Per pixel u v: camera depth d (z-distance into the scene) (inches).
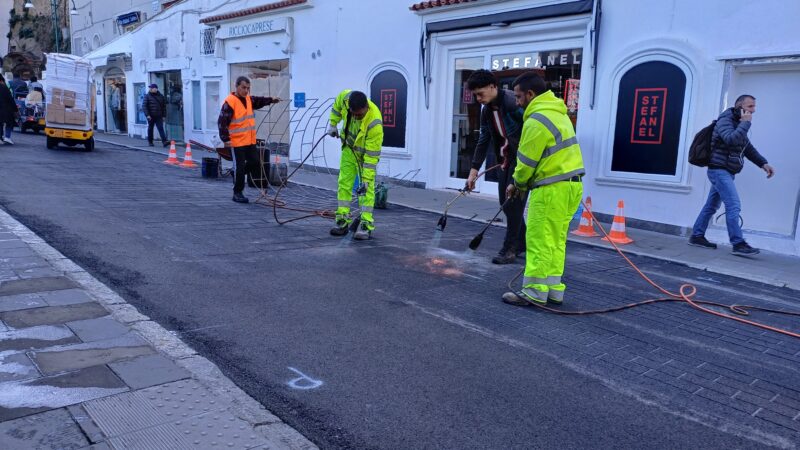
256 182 423.2
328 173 558.9
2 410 107.7
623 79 339.9
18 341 137.5
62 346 136.5
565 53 382.0
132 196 350.9
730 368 150.1
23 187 349.4
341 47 529.7
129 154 620.4
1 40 1718.8
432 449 106.9
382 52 490.9
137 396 116.2
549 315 184.4
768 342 170.7
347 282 205.8
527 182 187.0
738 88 307.1
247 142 353.7
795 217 285.1
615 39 342.3
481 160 249.4
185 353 139.3
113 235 248.1
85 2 1214.3
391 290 199.8
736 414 125.8
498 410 122.3
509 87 418.3
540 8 377.1
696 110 312.8
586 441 112.3
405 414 118.7
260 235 270.8
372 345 152.3
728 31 297.9
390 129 493.4
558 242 189.8
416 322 170.9
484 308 186.9
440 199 419.8
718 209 305.3
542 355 152.3
